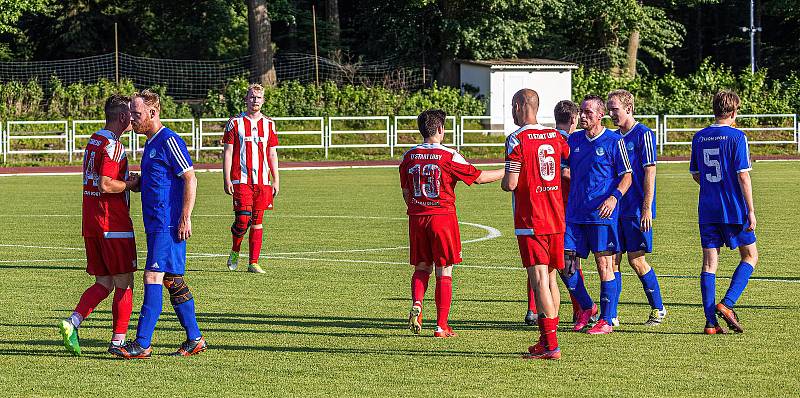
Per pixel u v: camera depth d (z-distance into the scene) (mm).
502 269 38188
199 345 24141
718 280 35094
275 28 169000
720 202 26625
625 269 38312
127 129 24094
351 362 23266
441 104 132250
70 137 109375
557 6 151250
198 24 161375
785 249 42938
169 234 23562
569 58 163000
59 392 20578
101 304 30969
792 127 125000
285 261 40594
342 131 116125
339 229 51688
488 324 27938
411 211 26125
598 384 21062
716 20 191375
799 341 25250
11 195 72438
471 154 118188
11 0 132750
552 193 23500
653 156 27000
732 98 27141
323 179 88062
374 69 150750
